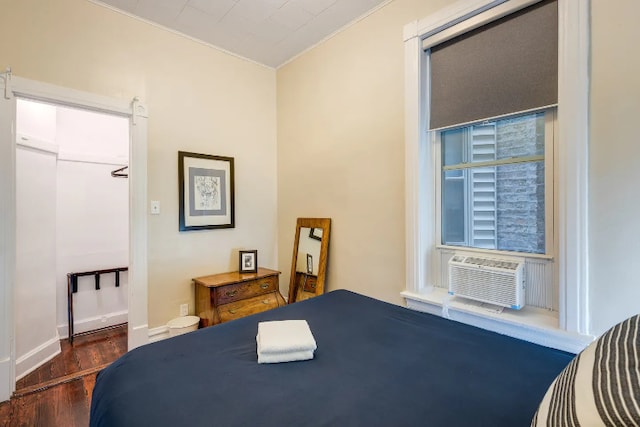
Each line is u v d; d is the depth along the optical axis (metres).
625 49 1.36
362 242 2.51
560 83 1.52
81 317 3.20
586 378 0.63
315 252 2.86
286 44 2.89
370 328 1.54
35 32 2.03
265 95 3.30
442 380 1.08
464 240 2.06
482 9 1.80
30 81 2.01
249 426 0.85
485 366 1.17
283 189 3.31
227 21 2.53
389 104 2.29
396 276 2.28
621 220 1.38
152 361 1.20
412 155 2.11
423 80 2.12
